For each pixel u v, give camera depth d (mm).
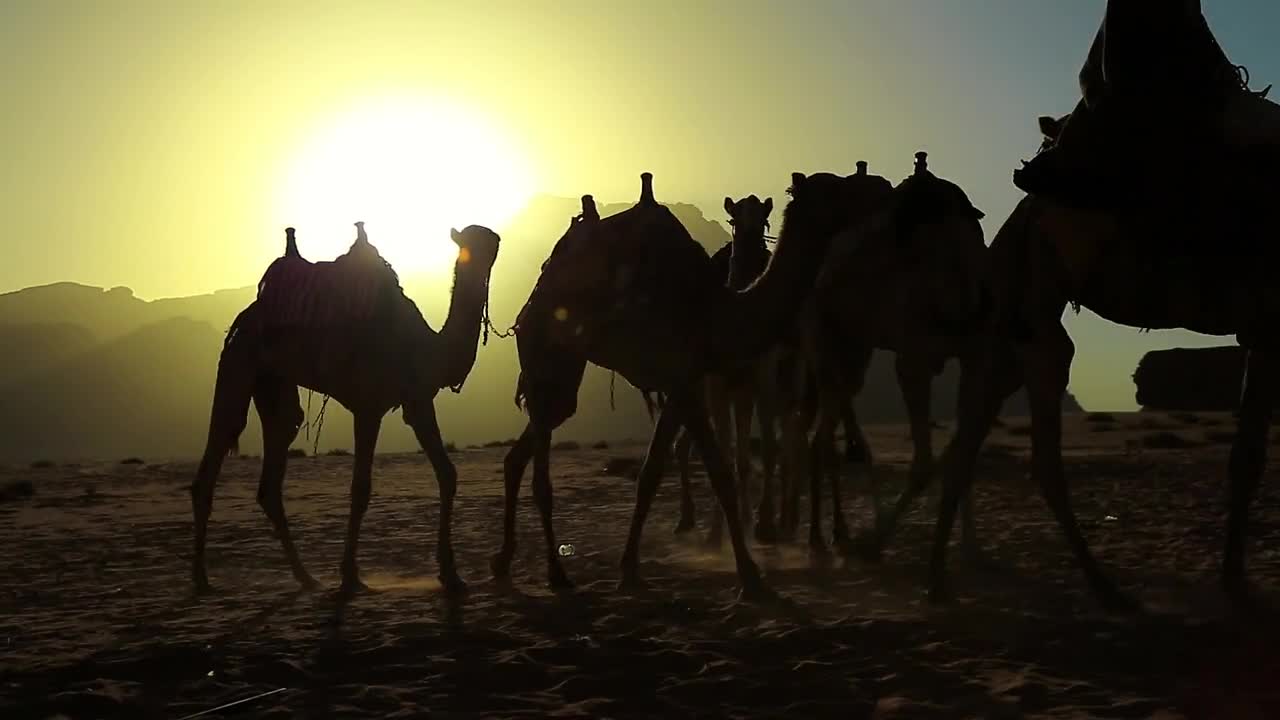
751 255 11055
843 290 10250
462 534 14648
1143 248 7594
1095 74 8047
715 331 9117
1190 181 7383
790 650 7133
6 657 7594
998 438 34406
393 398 9734
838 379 10906
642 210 9586
